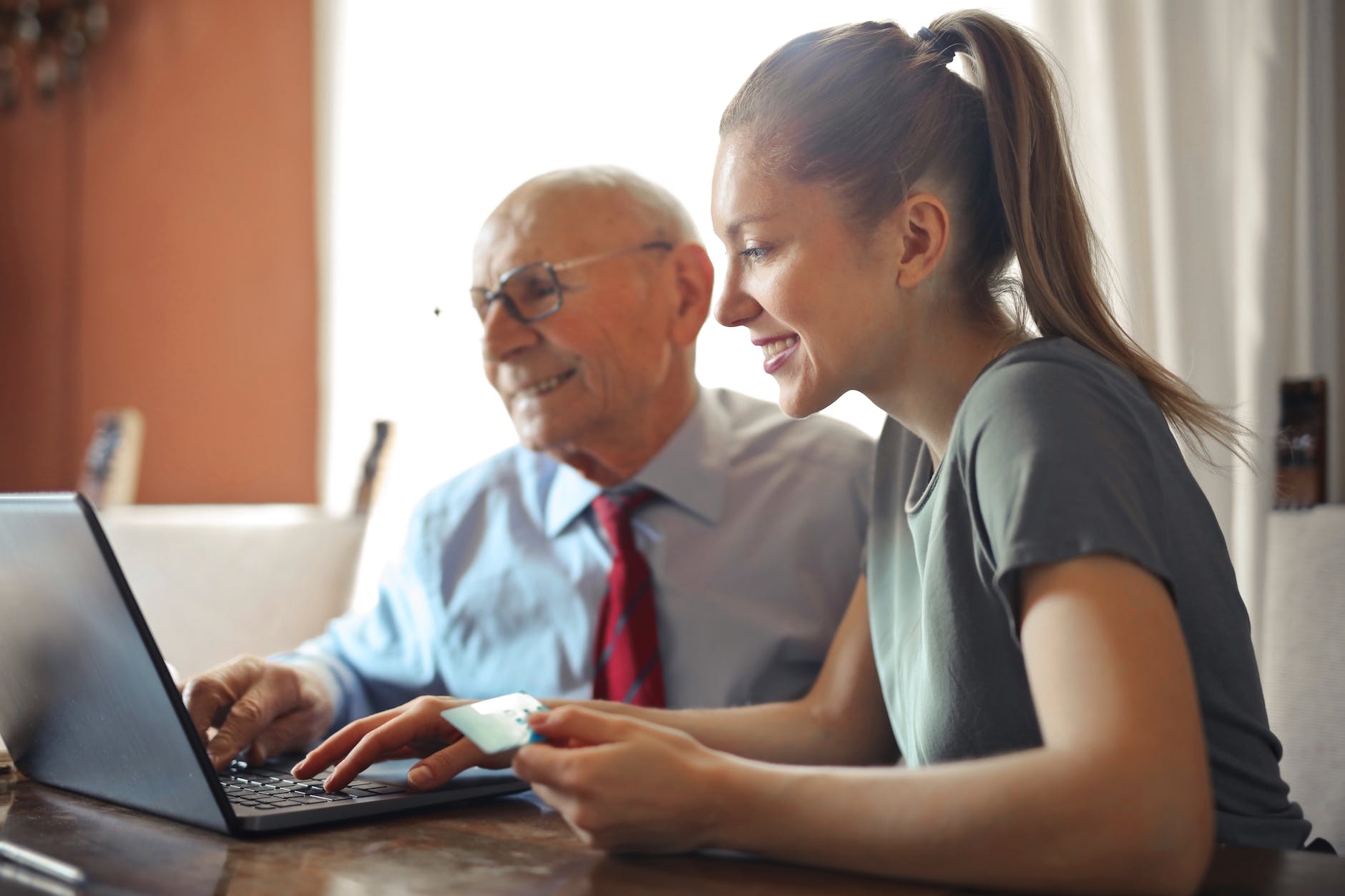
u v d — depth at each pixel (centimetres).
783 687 140
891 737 109
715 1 237
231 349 331
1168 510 76
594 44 255
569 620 145
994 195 90
